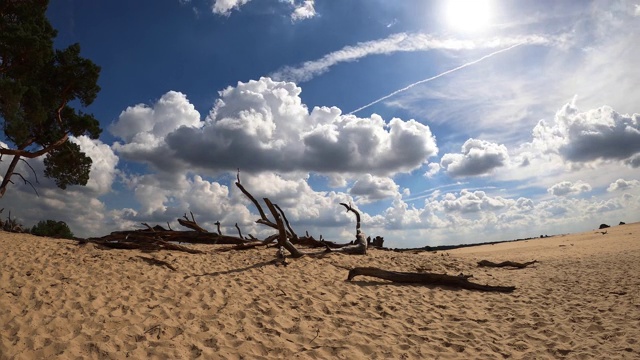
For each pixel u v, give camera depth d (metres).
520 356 6.48
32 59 20.41
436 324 8.05
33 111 20.94
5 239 15.20
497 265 17.97
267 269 12.26
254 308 8.37
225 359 5.87
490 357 6.38
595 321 8.32
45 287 9.11
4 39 18.95
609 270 15.73
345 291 10.25
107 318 7.32
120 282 9.85
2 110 18.27
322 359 6.04
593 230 48.25
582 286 12.38
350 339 6.81
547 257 22.70
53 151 24.12
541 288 12.27
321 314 8.30
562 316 8.76
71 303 8.08
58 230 24.42
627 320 8.28
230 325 7.35
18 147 22.33
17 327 6.74
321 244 18.56
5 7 21.08
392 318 8.37
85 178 25.20
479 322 8.39
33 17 22.25
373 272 11.90
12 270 10.52
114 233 15.59
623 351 6.54
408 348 6.65
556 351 6.68
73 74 23.17
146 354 5.93
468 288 11.87
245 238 17.47
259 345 6.42
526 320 8.48
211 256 14.09
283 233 13.80
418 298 10.22
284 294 9.58
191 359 5.83
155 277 10.50
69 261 11.90
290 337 6.90
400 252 20.77
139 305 8.17
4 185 21.75
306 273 12.18
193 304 8.43
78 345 6.08
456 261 18.56
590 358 6.32
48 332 6.61
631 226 44.50
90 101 24.72
